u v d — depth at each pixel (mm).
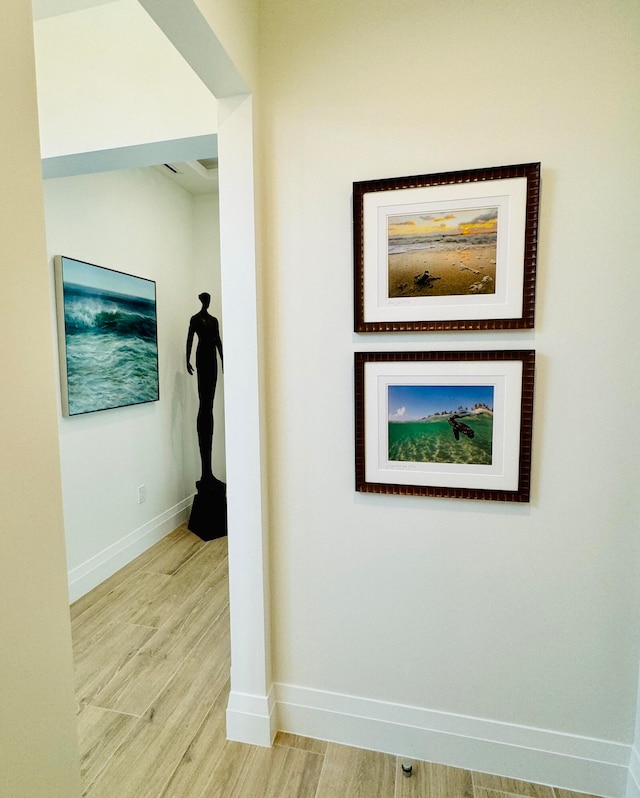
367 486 1419
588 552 1294
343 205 1370
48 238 2299
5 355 563
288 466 1492
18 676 591
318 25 1348
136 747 1507
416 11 1280
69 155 1720
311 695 1545
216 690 1771
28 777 607
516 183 1228
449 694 1433
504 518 1343
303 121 1377
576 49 1183
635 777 1265
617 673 1304
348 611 1490
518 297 1258
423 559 1416
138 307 2992
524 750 1384
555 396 1274
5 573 570
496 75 1239
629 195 1185
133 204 2963
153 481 3227
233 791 1351
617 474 1257
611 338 1228
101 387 2656
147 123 1635
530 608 1349
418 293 1325
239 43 1240
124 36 1637
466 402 1327
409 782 1381
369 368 1381
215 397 3768
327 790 1352
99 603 2432
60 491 651
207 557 3004
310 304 1425
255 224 1374
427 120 1295
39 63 1714
